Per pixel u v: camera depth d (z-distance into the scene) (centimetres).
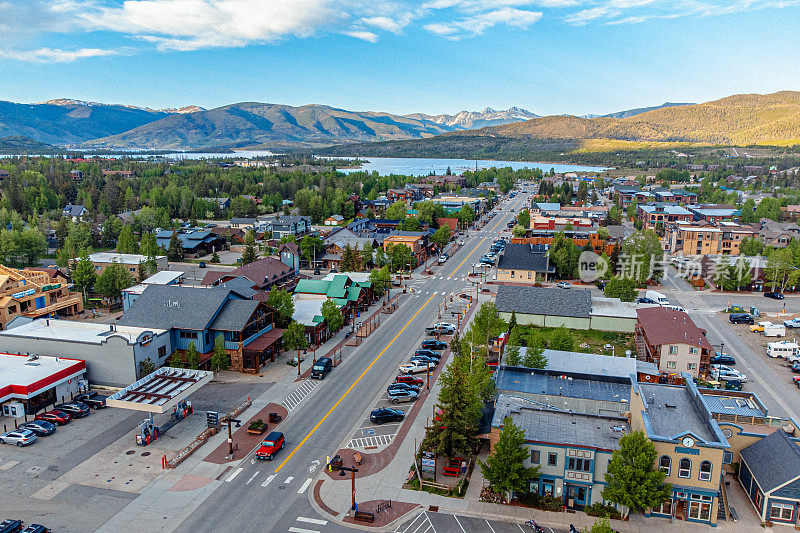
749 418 5291
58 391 6569
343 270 13938
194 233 17600
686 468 4519
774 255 12562
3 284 9612
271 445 5400
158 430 5828
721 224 16812
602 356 7250
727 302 11825
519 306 10225
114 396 5834
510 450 4666
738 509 4734
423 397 6938
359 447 5678
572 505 4784
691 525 4512
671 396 5553
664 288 13075
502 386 6362
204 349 7688
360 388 7188
